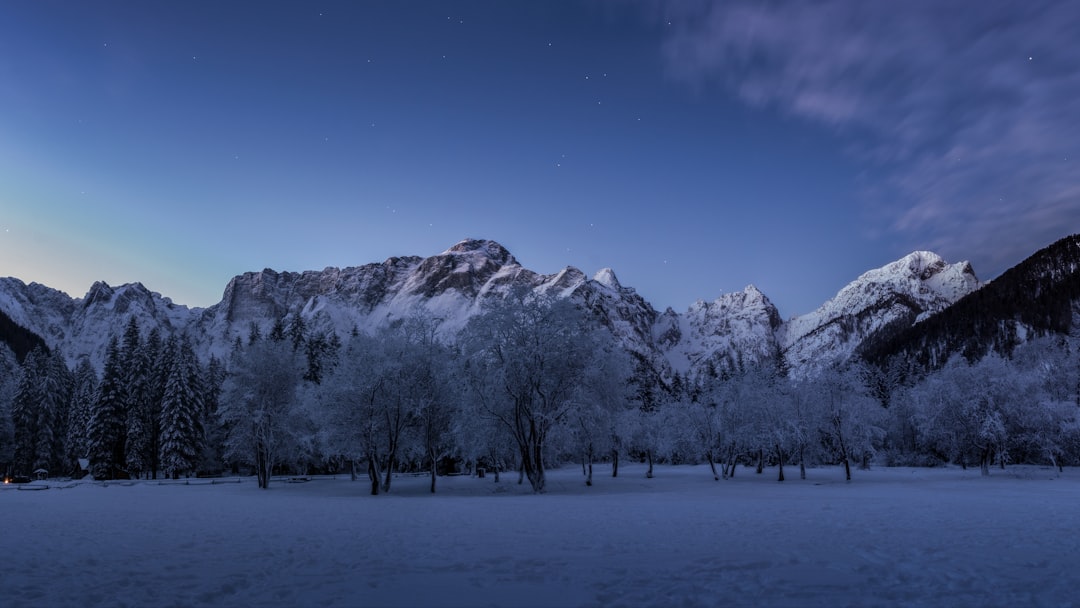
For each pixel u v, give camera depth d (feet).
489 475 272.10
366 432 155.63
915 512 78.74
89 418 269.85
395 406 158.40
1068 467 225.35
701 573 38.96
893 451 281.13
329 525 69.56
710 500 107.04
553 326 149.18
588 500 112.37
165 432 249.55
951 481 168.66
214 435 281.13
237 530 65.00
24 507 102.83
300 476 272.31
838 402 195.62
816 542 51.96
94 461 256.52
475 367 151.84
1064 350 270.67
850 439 196.24
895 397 276.00
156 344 315.37
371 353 157.69
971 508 84.28
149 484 213.87
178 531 64.34
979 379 193.26
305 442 196.65
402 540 55.83
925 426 213.46
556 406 150.00
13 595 33.91
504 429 158.40
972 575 37.60
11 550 50.72
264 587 35.88
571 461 429.38
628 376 162.20
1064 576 37.17
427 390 165.17
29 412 293.23
